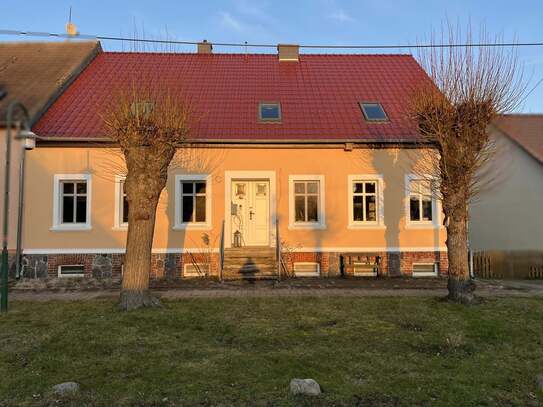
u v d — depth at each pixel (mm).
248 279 14227
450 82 10398
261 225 15688
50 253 14523
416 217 15508
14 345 7254
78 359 6648
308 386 5527
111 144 14422
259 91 17656
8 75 17078
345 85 18297
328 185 15266
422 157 14930
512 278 16984
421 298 10867
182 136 10711
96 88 17016
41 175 14672
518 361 6746
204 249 14914
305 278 14672
